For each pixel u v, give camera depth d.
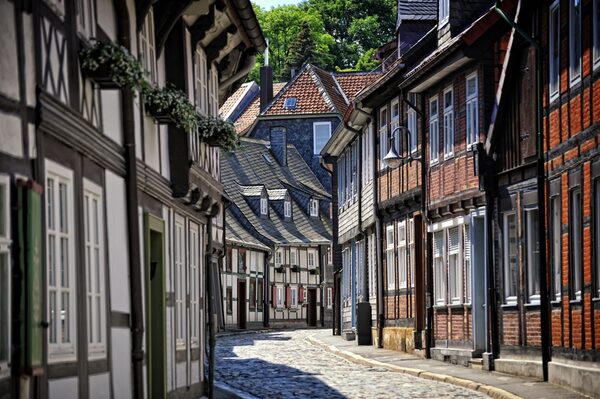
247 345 46.09
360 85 85.62
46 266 11.91
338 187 50.84
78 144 13.43
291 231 80.81
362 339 40.75
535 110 23.91
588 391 20.05
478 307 27.91
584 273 20.50
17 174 11.11
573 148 21.17
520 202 25.03
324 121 83.12
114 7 15.95
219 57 24.20
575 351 21.28
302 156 84.50
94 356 14.08
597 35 19.84
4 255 10.77
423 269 33.22
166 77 19.72
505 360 25.67
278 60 97.94
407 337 34.25
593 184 20.02
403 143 34.53
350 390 23.62
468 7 30.83
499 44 27.02
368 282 41.59
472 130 28.00
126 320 15.92
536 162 23.84
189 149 19.81
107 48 13.93
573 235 21.38
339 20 96.19
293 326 80.19
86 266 13.85
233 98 90.06
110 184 15.18
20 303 10.95
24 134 11.41
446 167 29.88
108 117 15.24
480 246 27.89
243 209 77.12
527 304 24.75
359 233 42.75
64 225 12.95
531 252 24.77
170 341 19.28
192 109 18.70
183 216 20.88
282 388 24.44
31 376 11.23
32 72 11.73
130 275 16.11
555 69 22.69
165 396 18.50
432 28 34.81
